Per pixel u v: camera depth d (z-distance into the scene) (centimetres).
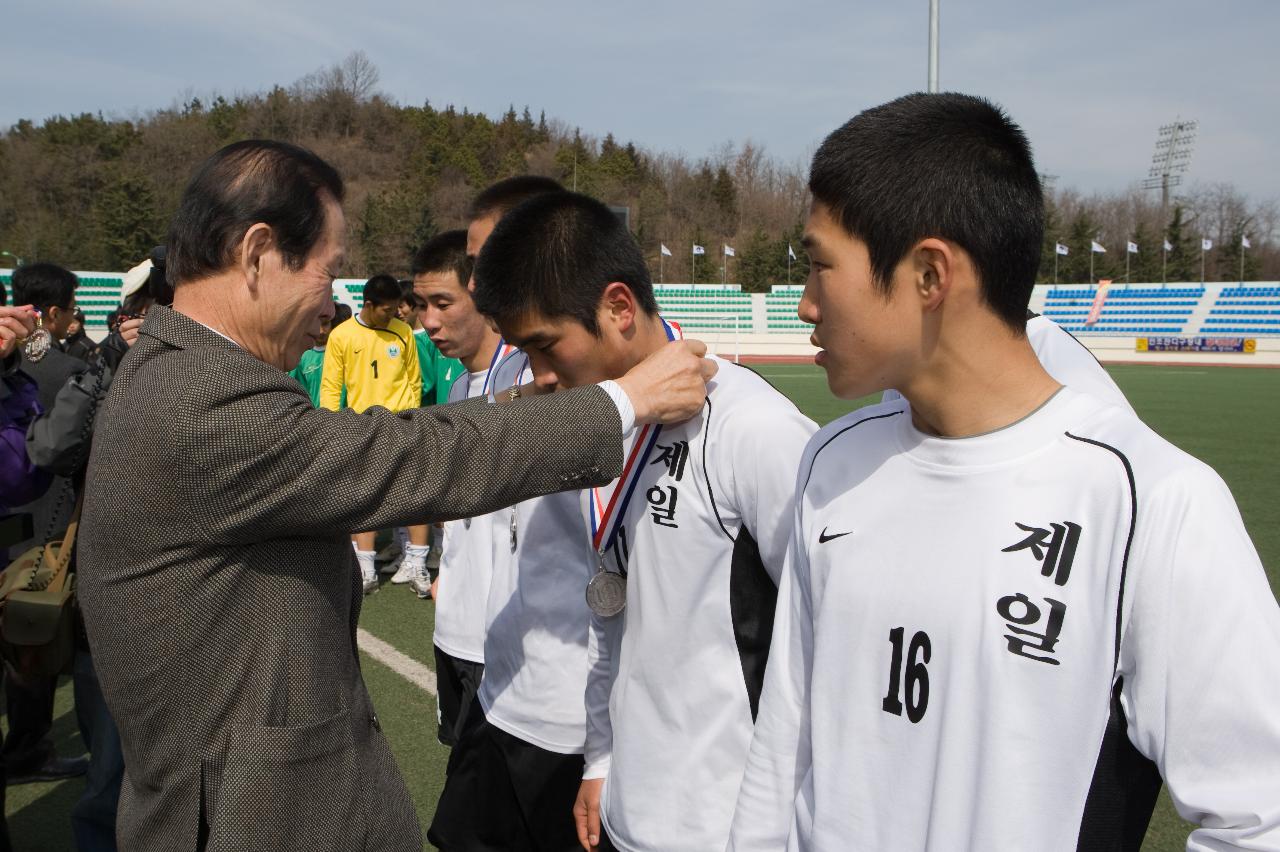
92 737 279
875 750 117
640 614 175
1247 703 94
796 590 136
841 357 119
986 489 111
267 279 160
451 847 255
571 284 168
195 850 154
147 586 149
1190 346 3259
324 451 147
